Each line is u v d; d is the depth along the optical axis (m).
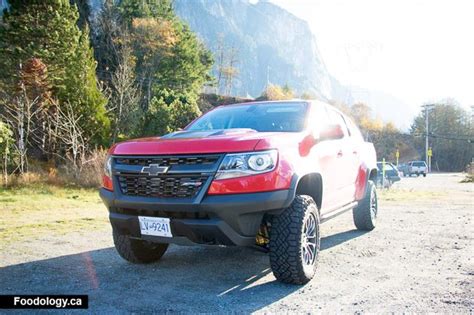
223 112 5.23
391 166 25.86
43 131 24.80
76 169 18.53
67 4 32.19
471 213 9.21
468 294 3.43
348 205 5.59
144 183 3.62
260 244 4.01
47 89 26.72
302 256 3.64
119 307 3.16
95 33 58.09
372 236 6.25
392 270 4.23
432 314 2.97
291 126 4.53
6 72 27.48
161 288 3.65
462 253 5.02
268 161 3.45
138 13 61.94
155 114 32.91
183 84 63.28
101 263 4.59
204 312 3.03
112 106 33.47
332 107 5.76
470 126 96.38
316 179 4.20
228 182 3.35
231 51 102.19
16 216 8.73
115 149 3.98
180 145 3.55
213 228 3.34
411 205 11.21
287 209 3.69
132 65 50.28
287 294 3.46
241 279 3.94
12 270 4.29
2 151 18.66
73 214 9.18
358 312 3.02
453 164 96.25
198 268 4.36
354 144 5.91
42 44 29.95
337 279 3.90
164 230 3.57
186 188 3.43
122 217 3.78
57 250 5.29
